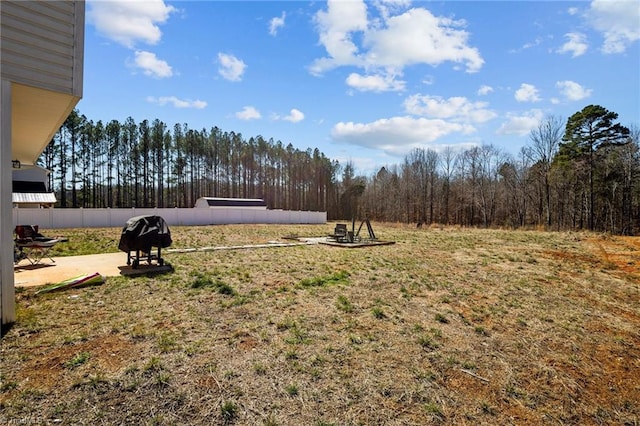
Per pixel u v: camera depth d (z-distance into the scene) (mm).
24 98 4137
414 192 40250
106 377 2686
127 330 3670
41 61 3789
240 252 10086
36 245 7141
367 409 2463
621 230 24203
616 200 25250
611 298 5969
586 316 4945
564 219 28234
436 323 4406
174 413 2289
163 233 6984
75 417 2195
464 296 5711
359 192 47562
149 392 2521
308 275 6883
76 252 9391
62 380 2621
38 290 5008
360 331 3980
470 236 16859
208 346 3371
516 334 4164
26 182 17625
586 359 3584
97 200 34812
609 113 24547
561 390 2949
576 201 27469
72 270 6484
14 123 5375
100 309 4332
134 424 2156
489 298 5648
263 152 46438
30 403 2316
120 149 35875
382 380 2885
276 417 2307
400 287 6148
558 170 26641
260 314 4414
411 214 40219
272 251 10508
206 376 2795
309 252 10438
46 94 3992
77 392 2473
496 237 16172
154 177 37844
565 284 6820
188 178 40688
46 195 17516
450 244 13133
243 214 25422
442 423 2365
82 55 4129
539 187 28719
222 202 29828
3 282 3615
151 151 37531
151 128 37500
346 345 3568
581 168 25219
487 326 4391
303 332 3855
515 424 2428
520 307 5223
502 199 33500
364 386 2771
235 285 5863
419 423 2346
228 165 44000
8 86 3555
